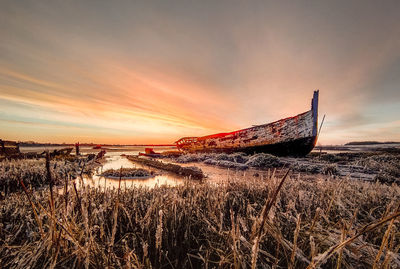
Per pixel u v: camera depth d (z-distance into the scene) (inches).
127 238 88.6
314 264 48.3
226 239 80.1
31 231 83.3
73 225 72.8
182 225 100.2
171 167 434.0
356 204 129.2
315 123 633.0
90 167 390.3
